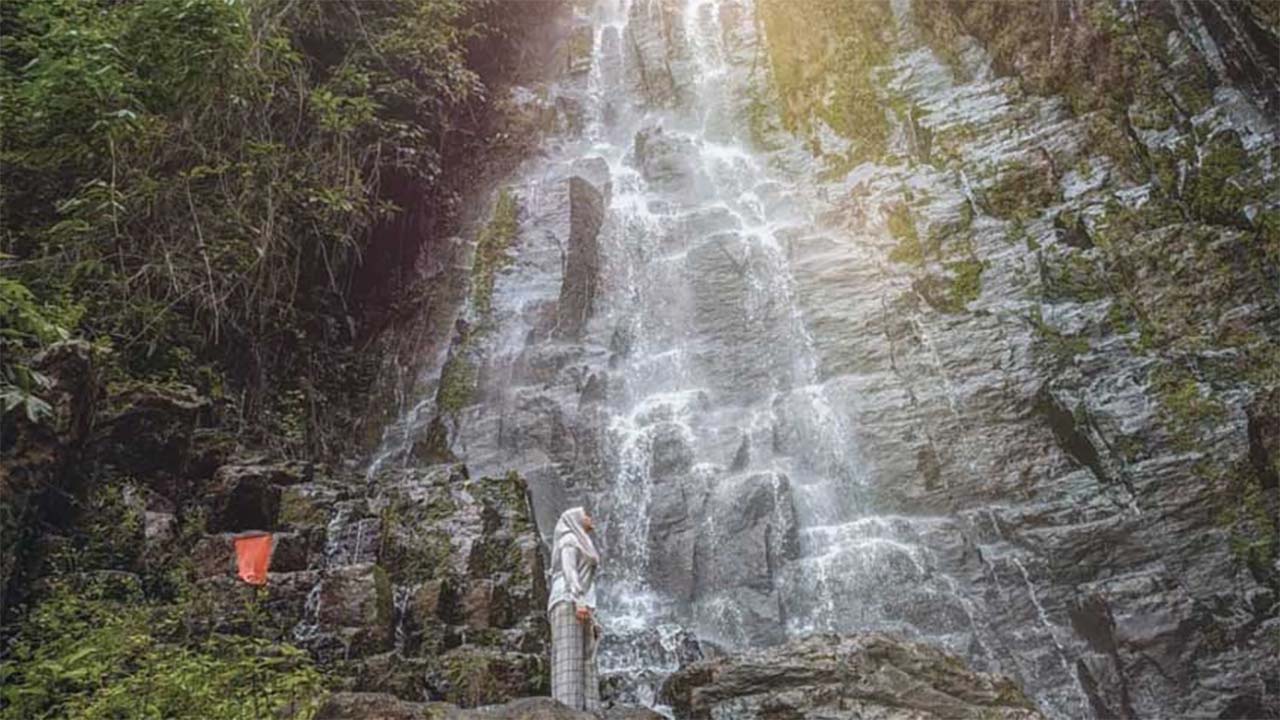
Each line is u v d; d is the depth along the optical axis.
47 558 7.88
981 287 12.91
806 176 16.30
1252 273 11.41
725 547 10.80
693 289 14.23
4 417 7.57
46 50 9.09
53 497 8.18
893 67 17.45
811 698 7.05
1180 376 10.87
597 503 11.55
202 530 8.91
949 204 14.06
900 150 15.90
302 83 13.27
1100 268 12.31
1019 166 14.10
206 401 10.21
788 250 14.30
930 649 7.61
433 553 9.08
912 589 10.11
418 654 8.18
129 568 8.31
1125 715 8.75
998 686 7.37
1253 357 10.75
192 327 11.18
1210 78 13.59
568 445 11.99
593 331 13.97
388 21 15.93
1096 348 11.56
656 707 7.75
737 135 17.67
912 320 12.70
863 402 11.87
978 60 16.52
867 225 14.34
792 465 11.64
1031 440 11.05
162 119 10.65
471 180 17.33
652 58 19.58
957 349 12.09
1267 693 8.62
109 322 10.18
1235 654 8.85
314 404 12.95
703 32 19.86
